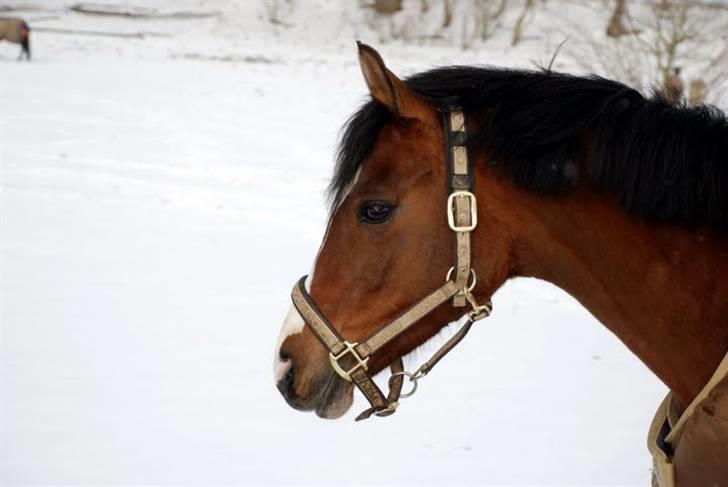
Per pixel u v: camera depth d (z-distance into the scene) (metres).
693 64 13.34
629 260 2.49
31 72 21.56
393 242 2.52
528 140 2.46
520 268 2.59
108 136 14.94
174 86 20.22
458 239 2.49
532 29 26.84
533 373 6.09
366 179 2.55
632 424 5.33
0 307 7.30
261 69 23.16
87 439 5.13
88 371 6.07
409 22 28.09
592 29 22.27
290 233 9.83
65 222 10.09
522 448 5.05
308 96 19.34
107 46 26.75
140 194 11.44
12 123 15.63
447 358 6.34
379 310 2.54
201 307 7.43
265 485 4.68
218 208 10.81
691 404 2.39
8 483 4.62
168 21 30.28
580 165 2.48
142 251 9.07
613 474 4.74
